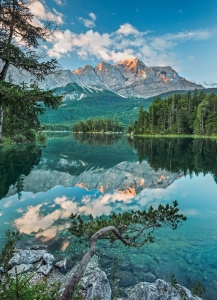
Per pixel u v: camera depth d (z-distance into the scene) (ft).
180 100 426.92
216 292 21.97
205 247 30.48
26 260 26.25
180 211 45.32
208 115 319.68
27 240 32.65
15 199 54.08
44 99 20.80
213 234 34.35
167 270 25.52
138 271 25.20
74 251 29.66
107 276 24.16
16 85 21.84
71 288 11.32
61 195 58.54
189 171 89.86
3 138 162.40
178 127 345.92
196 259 27.73
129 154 149.69
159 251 29.50
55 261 26.96
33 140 214.48
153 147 191.52
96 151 171.94
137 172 90.79
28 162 108.68
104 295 19.80
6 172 84.38
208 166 99.50
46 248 30.40
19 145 174.81
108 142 268.41
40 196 57.26
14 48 23.24
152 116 387.96
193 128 338.95
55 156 138.31
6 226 37.83
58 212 45.32
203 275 24.71
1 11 24.35
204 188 64.95
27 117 186.09
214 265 26.55
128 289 22.18
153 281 23.52
